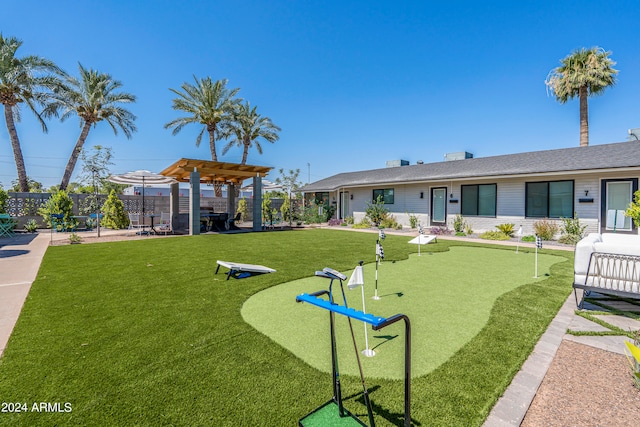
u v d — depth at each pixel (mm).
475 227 14586
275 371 2619
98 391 2311
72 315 3871
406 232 15516
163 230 15625
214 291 4969
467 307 4332
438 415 2080
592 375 2633
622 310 4281
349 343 3188
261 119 25344
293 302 4492
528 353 2982
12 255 8133
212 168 14633
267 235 13852
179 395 2268
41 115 17344
